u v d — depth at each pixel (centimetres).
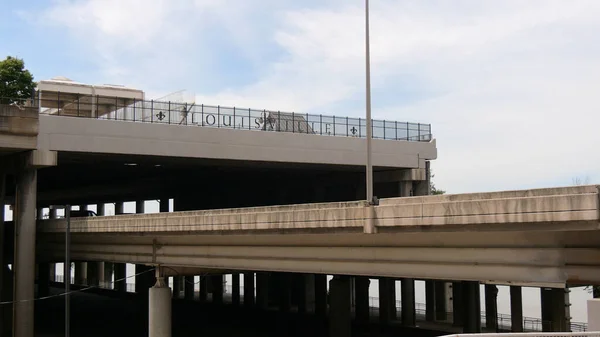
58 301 8244
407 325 5347
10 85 5838
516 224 2055
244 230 3222
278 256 3238
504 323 5678
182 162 5147
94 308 7419
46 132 4438
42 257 5603
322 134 5322
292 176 6569
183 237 3866
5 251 5691
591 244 2005
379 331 5081
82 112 5272
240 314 6512
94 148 4544
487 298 5228
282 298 6656
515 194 2089
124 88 5941
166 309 4019
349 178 6144
